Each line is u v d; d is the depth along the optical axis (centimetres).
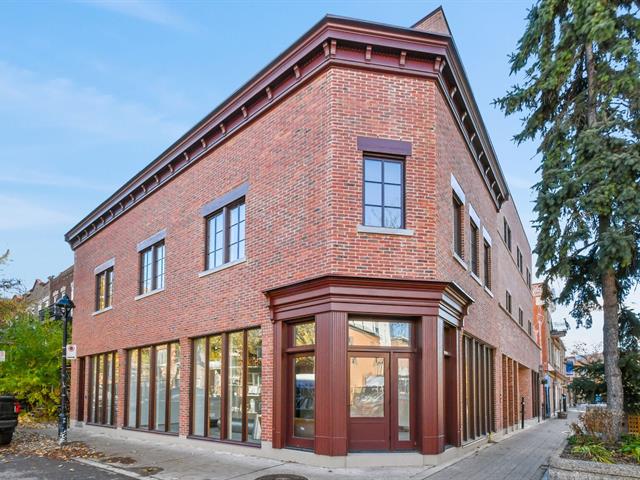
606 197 1223
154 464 1429
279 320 1453
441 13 1650
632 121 1277
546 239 1341
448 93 1538
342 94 1366
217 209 1764
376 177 1379
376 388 1328
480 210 2038
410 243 1354
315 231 1359
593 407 1384
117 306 2391
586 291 1431
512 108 1468
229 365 1667
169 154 1992
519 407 3191
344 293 1296
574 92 1471
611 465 1023
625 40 1273
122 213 2405
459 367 1545
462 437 1597
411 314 1336
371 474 1199
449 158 1558
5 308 3183
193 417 1816
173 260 1983
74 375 2783
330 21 1348
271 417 1441
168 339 1961
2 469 1387
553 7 1380
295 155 1453
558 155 1381
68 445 1853
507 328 2617
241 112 1666
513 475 1240
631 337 1427
